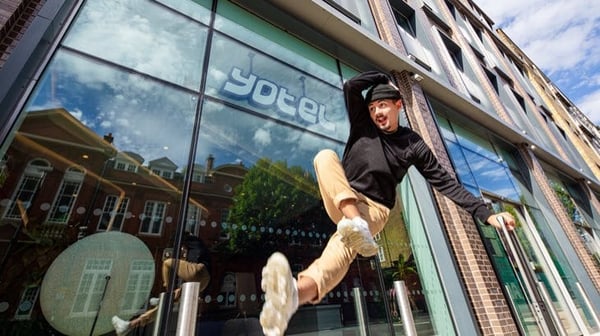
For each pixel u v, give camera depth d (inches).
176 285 103.5
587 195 510.6
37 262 86.0
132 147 117.1
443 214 206.5
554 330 65.5
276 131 169.0
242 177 143.6
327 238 154.9
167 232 110.9
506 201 310.5
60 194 97.0
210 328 103.4
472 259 192.1
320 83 211.8
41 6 113.5
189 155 130.1
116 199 106.2
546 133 512.4
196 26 162.7
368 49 243.9
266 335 41.4
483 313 173.0
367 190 64.9
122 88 123.6
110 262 96.1
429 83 283.0
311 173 170.9
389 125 70.6
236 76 166.6
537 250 295.6
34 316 80.0
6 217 86.4
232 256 122.0
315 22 217.3
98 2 132.7
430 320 158.7
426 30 377.1
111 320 88.9
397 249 174.6
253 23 194.7
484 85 417.1
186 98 140.7
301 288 47.5
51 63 108.3
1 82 91.9
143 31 140.9
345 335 128.0
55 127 103.0
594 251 403.5
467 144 315.3
